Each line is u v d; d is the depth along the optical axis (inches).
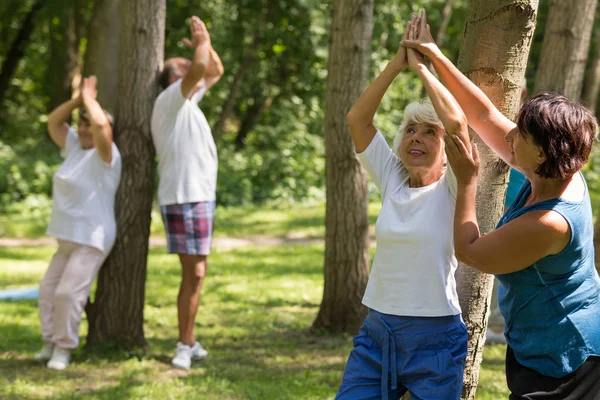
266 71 837.8
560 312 94.9
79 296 208.1
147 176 223.0
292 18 714.2
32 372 205.6
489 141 108.0
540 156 91.6
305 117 839.1
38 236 527.8
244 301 313.1
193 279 211.3
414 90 842.8
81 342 239.1
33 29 891.4
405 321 109.4
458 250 97.5
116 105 223.6
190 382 196.7
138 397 183.8
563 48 266.5
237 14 738.8
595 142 93.4
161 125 205.0
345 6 240.7
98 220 209.0
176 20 735.7
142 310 227.5
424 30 110.4
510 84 115.2
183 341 214.8
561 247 92.4
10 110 957.8
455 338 110.2
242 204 667.4
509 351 101.7
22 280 358.9
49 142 787.4
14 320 270.5
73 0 825.5
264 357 227.0
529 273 95.1
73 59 873.5
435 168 112.8
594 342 95.2
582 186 96.5
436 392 108.0
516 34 113.7
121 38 222.1
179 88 199.5
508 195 201.5
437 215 109.3
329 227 254.7
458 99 108.7
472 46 116.0
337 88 244.5
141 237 223.8
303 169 729.6
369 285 114.7
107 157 208.2
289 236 538.6
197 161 205.8
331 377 205.0
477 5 115.2
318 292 334.3
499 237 93.4
